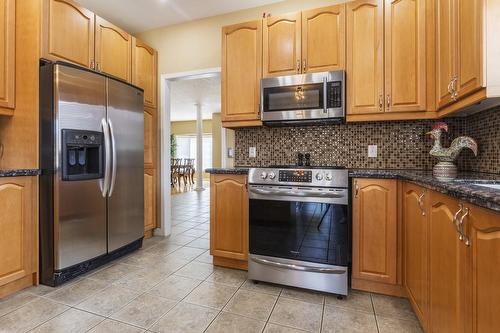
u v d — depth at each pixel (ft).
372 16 7.05
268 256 6.90
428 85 6.63
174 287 6.71
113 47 8.95
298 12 7.70
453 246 3.45
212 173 7.82
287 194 6.64
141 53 10.18
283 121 7.90
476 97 4.45
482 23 4.11
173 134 37.06
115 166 8.08
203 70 10.30
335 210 6.33
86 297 6.17
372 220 6.27
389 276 6.18
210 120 36.68
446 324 3.66
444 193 3.68
